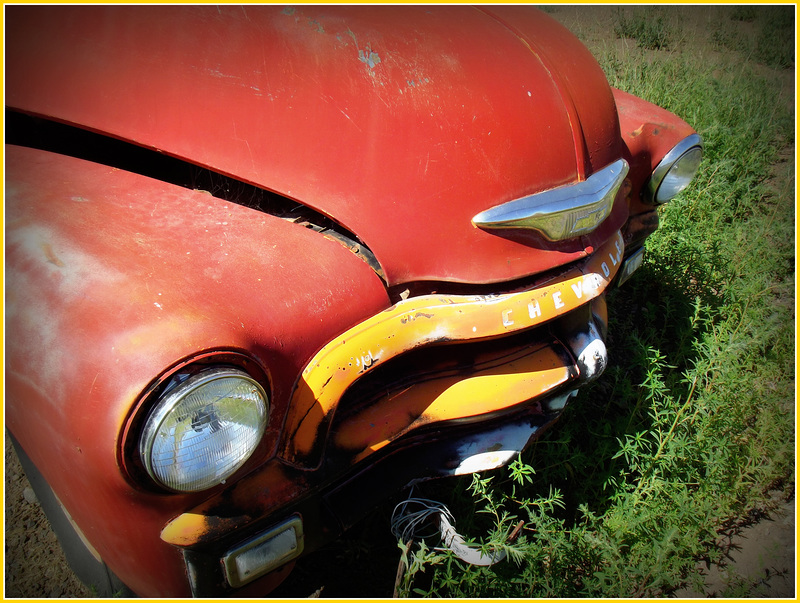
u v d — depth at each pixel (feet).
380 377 6.18
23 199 5.65
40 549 7.09
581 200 6.28
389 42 6.00
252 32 6.14
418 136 5.91
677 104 15.99
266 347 4.82
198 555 4.83
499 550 6.27
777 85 19.52
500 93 6.10
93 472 4.33
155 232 5.33
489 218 5.98
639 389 8.90
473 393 6.24
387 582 6.82
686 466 7.68
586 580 6.45
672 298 10.72
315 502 5.50
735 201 13.64
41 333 4.50
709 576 6.97
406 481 6.14
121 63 6.49
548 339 6.79
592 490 7.65
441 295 6.07
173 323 4.38
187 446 4.21
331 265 5.54
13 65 7.11
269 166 6.15
